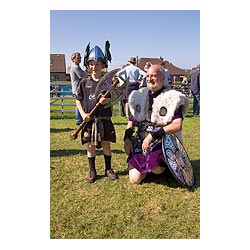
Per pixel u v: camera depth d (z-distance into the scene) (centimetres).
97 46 429
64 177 436
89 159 429
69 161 493
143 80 693
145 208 364
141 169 410
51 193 395
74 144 592
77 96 433
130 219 346
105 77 418
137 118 420
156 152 409
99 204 372
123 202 375
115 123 815
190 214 354
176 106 388
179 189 401
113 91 416
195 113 934
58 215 353
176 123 387
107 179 429
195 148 557
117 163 484
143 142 395
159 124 400
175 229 334
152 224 339
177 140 434
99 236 326
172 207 365
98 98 422
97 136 418
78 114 741
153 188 405
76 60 711
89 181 421
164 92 408
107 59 432
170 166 392
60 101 1190
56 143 600
